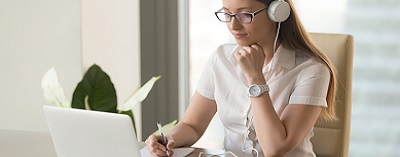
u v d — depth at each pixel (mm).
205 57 3844
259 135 2410
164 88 3949
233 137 2607
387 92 3496
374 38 3467
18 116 3523
